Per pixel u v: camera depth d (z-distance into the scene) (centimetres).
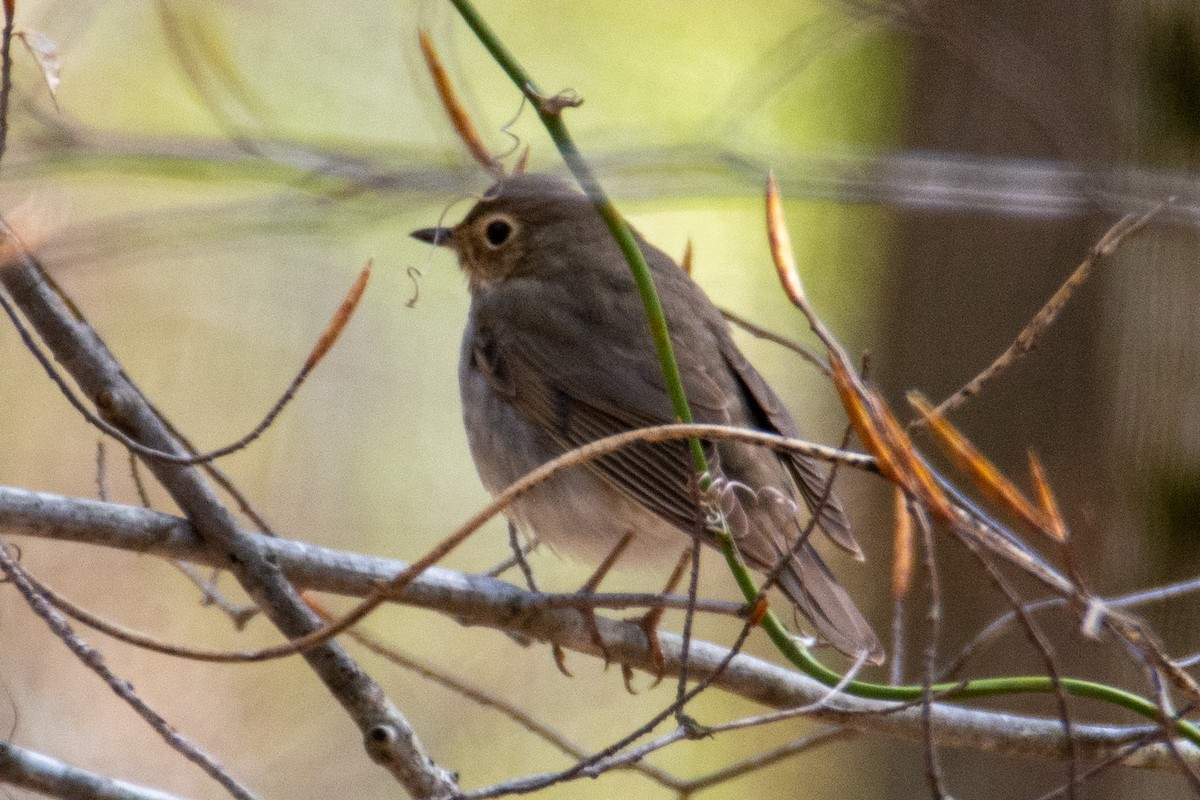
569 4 1352
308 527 1652
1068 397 1238
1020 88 1070
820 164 744
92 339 645
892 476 501
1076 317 1245
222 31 1268
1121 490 1025
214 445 1666
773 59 1114
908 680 1299
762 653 1474
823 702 578
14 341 1525
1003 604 1244
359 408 1697
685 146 709
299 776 1505
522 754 1495
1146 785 1078
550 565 1548
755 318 1430
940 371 1318
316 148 644
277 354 1691
